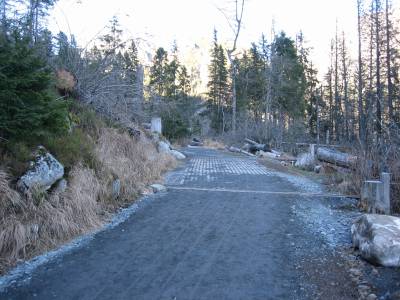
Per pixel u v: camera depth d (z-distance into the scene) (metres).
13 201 4.42
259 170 12.72
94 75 8.97
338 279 3.90
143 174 8.86
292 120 32.59
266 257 4.52
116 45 9.73
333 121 39.22
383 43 27.97
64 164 5.74
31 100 4.87
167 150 13.70
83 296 3.45
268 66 32.19
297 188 9.20
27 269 4.03
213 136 41.75
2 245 4.16
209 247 4.85
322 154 12.12
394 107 24.12
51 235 4.80
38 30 8.23
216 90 45.50
